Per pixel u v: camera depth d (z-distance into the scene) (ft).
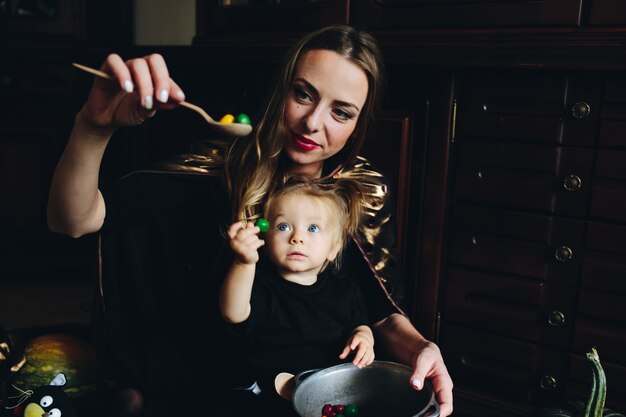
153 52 7.62
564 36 5.17
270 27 6.98
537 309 5.49
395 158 5.90
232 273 3.75
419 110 5.76
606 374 5.23
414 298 6.03
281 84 4.12
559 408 4.66
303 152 4.16
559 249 5.30
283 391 3.83
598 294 5.20
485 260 5.67
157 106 3.22
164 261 4.41
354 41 4.07
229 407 4.13
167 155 7.84
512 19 5.49
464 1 5.70
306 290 4.22
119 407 4.10
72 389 4.75
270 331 4.15
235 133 3.26
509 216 5.50
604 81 4.96
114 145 9.48
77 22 9.29
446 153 5.68
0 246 9.48
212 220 4.42
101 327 4.37
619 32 4.96
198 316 4.49
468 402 5.84
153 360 4.44
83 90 9.39
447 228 5.82
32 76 9.17
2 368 4.79
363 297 4.74
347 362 4.25
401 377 3.87
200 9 7.53
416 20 5.98
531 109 5.29
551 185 5.29
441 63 5.43
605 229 5.11
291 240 4.11
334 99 4.01
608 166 5.03
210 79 7.26
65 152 3.44
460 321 5.87
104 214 3.91
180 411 4.33
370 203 4.65
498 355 5.71
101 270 4.30
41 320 8.34
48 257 9.66
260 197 4.23
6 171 9.32
